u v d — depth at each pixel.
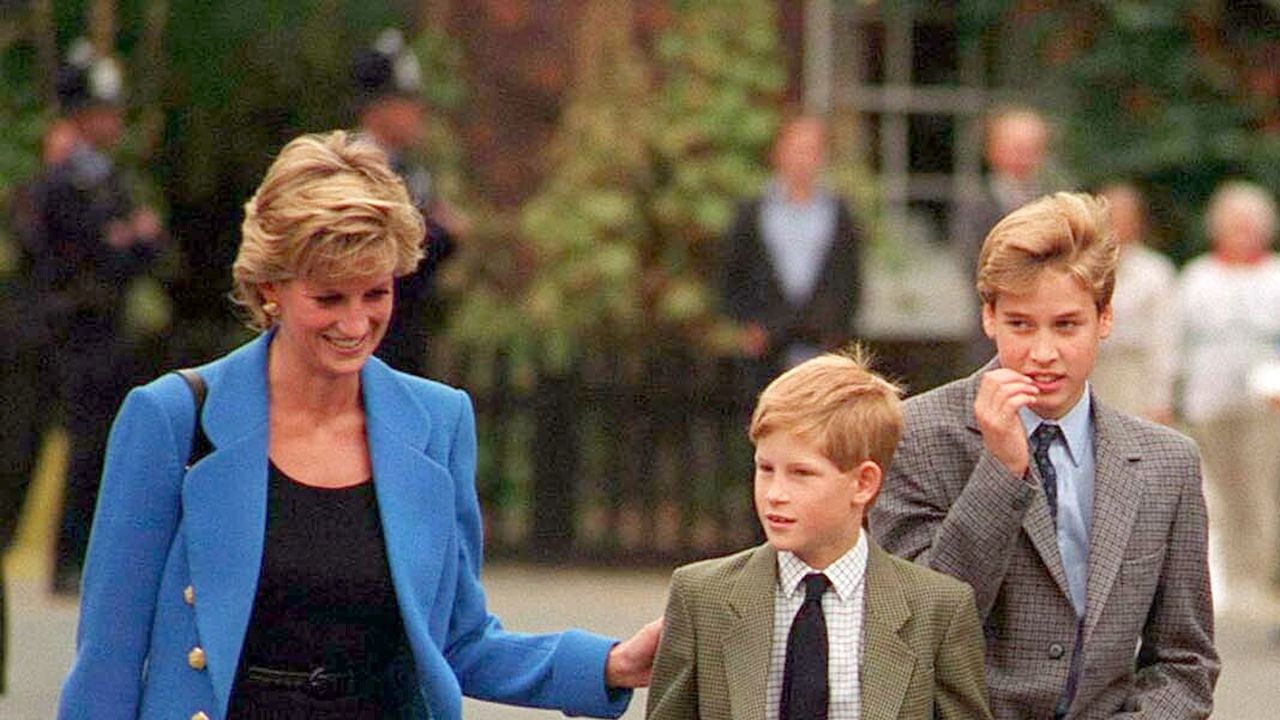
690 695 20.02
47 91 59.25
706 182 59.00
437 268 36.78
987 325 20.98
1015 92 63.81
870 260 60.97
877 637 19.67
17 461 50.78
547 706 20.75
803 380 19.75
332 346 18.83
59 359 47.00
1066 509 21.03
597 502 54.94
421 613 19.23
